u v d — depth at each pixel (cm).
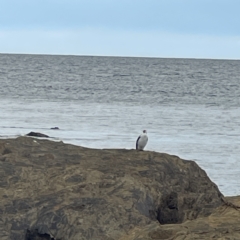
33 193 4866
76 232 4428
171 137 14888
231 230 4194
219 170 10544
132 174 5209
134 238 4291
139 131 15888
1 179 5025
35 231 4522
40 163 5356
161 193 5066
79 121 17900
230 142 14250
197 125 17775
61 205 4647
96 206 4631
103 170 5234
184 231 4219
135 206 4747
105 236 4428
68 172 5122
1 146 5678
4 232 4484
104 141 13875
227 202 5122
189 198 5200
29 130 15612
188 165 5569
